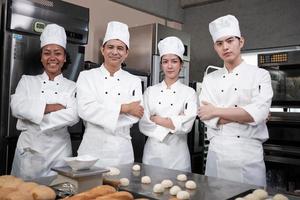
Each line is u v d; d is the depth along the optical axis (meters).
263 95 1.74
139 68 3.26
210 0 4.17
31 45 2.29
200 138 3.23
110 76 2.05
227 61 1.84
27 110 1.91
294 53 2.44
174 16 4.40
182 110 2.19
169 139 2.11
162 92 2.22
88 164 1.17
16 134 2.22
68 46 2.46
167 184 1.28
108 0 3.57
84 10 2.65
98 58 3.47
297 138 2.32
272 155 2.42
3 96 2.17
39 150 1.99
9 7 2.15
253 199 1.11
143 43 3.22
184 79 3.44
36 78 2.11
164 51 2.17
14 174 2.08
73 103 2.06
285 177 2.39
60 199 1.06
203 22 4.32
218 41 1.83
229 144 1.77
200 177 1.45
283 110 2.65
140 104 2.00
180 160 2.12
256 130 1.77
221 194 1.19
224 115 1.73
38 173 2.01
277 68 2.59
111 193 1.08
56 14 2.44
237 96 1.82
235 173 1.76
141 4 3.93
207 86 1.96
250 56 3.97
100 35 3.49
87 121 1.97
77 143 2.55
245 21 3.92
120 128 1.94
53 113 1.94
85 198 1.01
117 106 1.88
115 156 1.91
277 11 3.65
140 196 1.18
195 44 4.38
